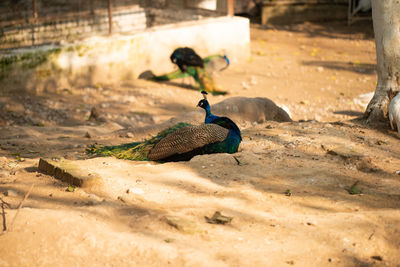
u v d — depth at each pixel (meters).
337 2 21.97
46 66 13.19
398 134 6.32
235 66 16.39
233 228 3.59
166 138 5.55
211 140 5.46
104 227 3.54
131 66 14.77
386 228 3.52
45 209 3.81
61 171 4.76
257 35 20.38
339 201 4.15
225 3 17.36
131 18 18.38
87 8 17.08
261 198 4.20
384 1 6.53
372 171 5.02
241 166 5.05
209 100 13.11
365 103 11.86
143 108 12.41
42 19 14.10
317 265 3.08
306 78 14.98
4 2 14.72
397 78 6.64
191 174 4.81
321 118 11.14
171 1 18.97
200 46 16.03
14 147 7.39
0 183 4.68
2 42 14.82
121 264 3.09
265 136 6.32
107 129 9.42
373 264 3.10
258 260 3.11
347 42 18.95
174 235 3.46
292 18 22.03
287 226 3.60
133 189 4.31
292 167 5.04
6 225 3.46
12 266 3.05
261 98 9.39
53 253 3.18
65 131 8.88
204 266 3.03
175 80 15.01
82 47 13.72
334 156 5.42
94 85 14.06
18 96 12.56
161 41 15.21
